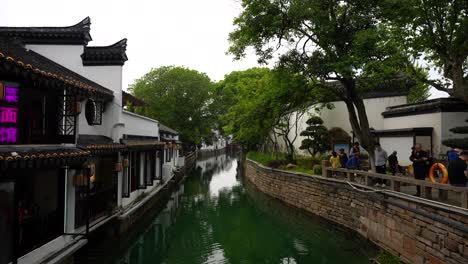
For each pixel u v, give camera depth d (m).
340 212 13.80
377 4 12.17
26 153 6.59
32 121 8.26
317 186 15.73
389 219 10.38
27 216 8.23
